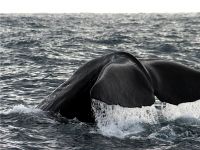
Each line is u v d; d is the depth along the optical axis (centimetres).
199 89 2359
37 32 12556
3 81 4497
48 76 4866
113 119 2505
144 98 2202
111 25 17862
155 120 2628
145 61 2477
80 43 9138
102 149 2227
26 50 7594
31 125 2625
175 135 2430
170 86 2353
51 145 2317
